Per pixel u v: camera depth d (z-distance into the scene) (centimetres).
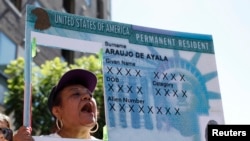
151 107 273
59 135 282
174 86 284
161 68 286
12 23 1312
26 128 240
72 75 284
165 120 273
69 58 1590
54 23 268
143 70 281
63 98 283
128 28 287
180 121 277
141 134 265
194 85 289
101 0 2144
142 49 285
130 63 279
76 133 281
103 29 280
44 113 966
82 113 278
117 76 273
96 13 2044
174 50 293
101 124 814
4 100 1050
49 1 1566
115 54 278
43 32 263
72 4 1759
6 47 1253
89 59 1112
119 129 262
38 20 264
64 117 282
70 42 269
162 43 292
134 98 272
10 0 1362
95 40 276
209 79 294
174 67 289
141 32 289
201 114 283
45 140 244
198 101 285
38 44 262
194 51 298
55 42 266
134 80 276
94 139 261
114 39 280
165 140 269
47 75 1043
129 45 283
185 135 274
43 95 1000
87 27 276
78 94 281
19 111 1005
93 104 282
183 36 300
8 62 1252
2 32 1239
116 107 266
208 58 300
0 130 278
